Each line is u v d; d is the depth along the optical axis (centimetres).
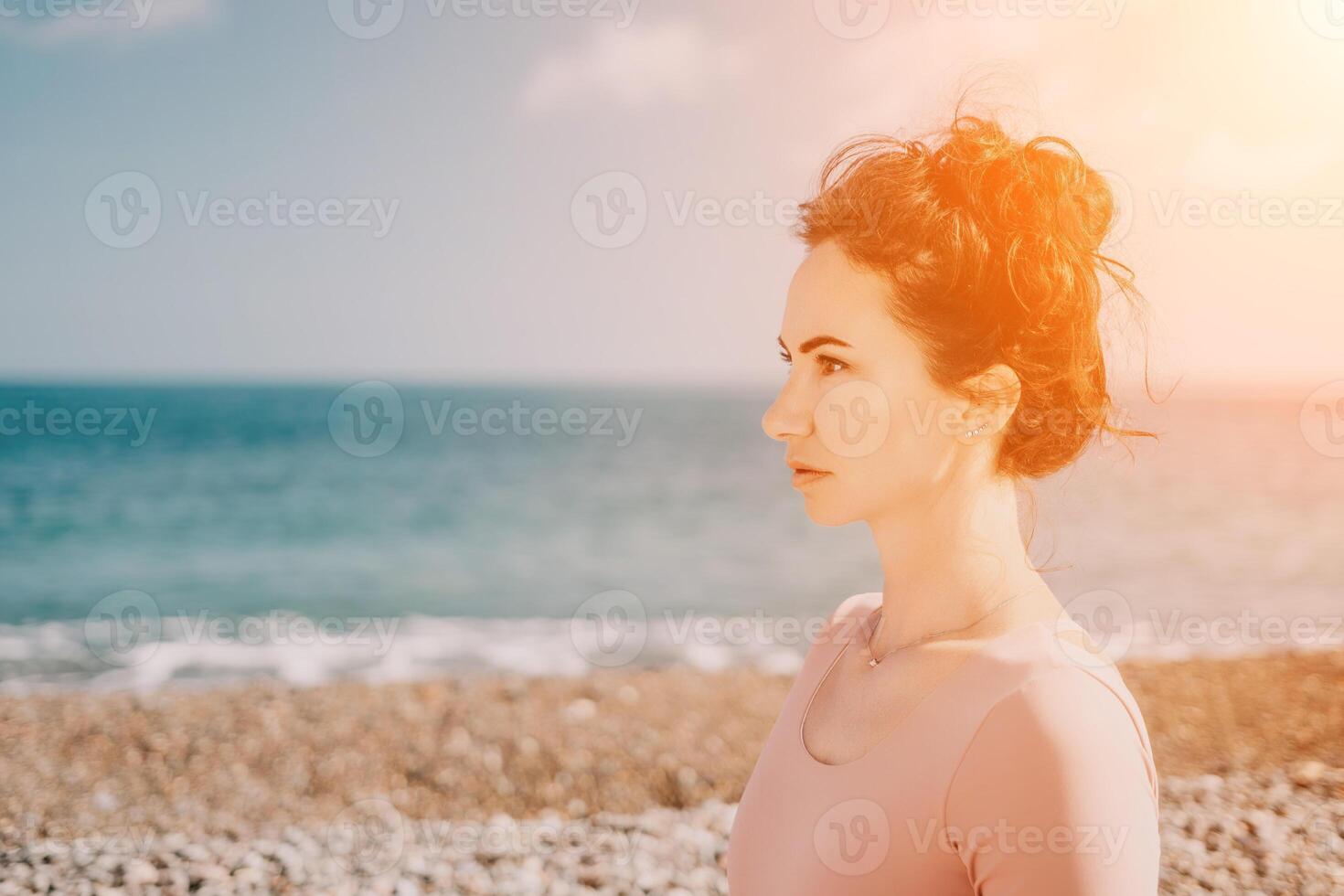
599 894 425
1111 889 79
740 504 2773
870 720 102
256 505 2791
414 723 748
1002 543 104
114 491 2939
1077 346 106
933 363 101
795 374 109
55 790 614
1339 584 1513
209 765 662
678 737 712
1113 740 84
